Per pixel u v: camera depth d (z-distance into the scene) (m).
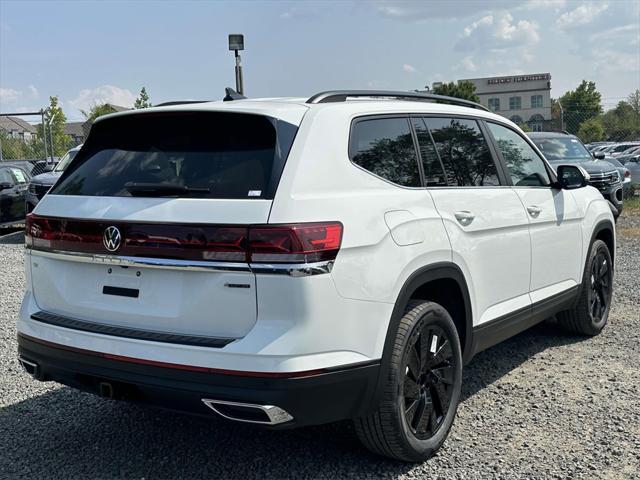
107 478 3.57
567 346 5.75
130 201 3.31
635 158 22.53
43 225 3.62
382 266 3.31
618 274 8.80
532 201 4.85
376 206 3.39
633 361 5.31
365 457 3.75
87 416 4.40
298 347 2.96
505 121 4.96
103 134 3.80
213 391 2.98
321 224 3.05
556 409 4.37
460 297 4.02
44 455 3.84
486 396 4.62
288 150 3.18
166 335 3.15
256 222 2.97
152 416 4.39
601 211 5.97
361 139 3.57
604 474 3.51
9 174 16.17
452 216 3.92
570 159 14.06
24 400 4.69
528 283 4.80
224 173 3.20
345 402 3.18
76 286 3.53
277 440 3.98
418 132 4.00
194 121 3.46
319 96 3.64
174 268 3.11
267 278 2.94
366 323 3.22
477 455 3.74
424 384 3.67
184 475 3.59
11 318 7.04
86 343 3.34
